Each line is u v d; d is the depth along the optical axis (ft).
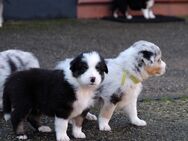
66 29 47.85
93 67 19.25
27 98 20.31
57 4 53.62
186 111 25.20
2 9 49.01
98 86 20.71
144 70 21.53
